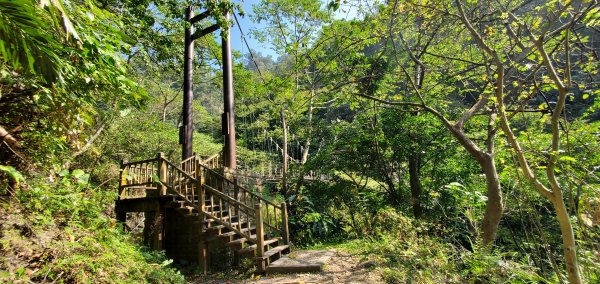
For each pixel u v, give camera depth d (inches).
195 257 286.4
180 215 302.0
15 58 78.0
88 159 292.4
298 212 384.5
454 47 294.4
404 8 201.3
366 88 300.2
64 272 109.3
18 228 112.3
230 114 386.9
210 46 613.0
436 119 349.7
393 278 183.2
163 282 162.2
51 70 84.8
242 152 824.3
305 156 562.3
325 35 294.2
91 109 139.5
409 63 350.6
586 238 119.6
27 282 93.8
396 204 391.5
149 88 643.5
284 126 490.9
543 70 189.5
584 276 119.6
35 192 124.4
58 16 73.5
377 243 248.2
